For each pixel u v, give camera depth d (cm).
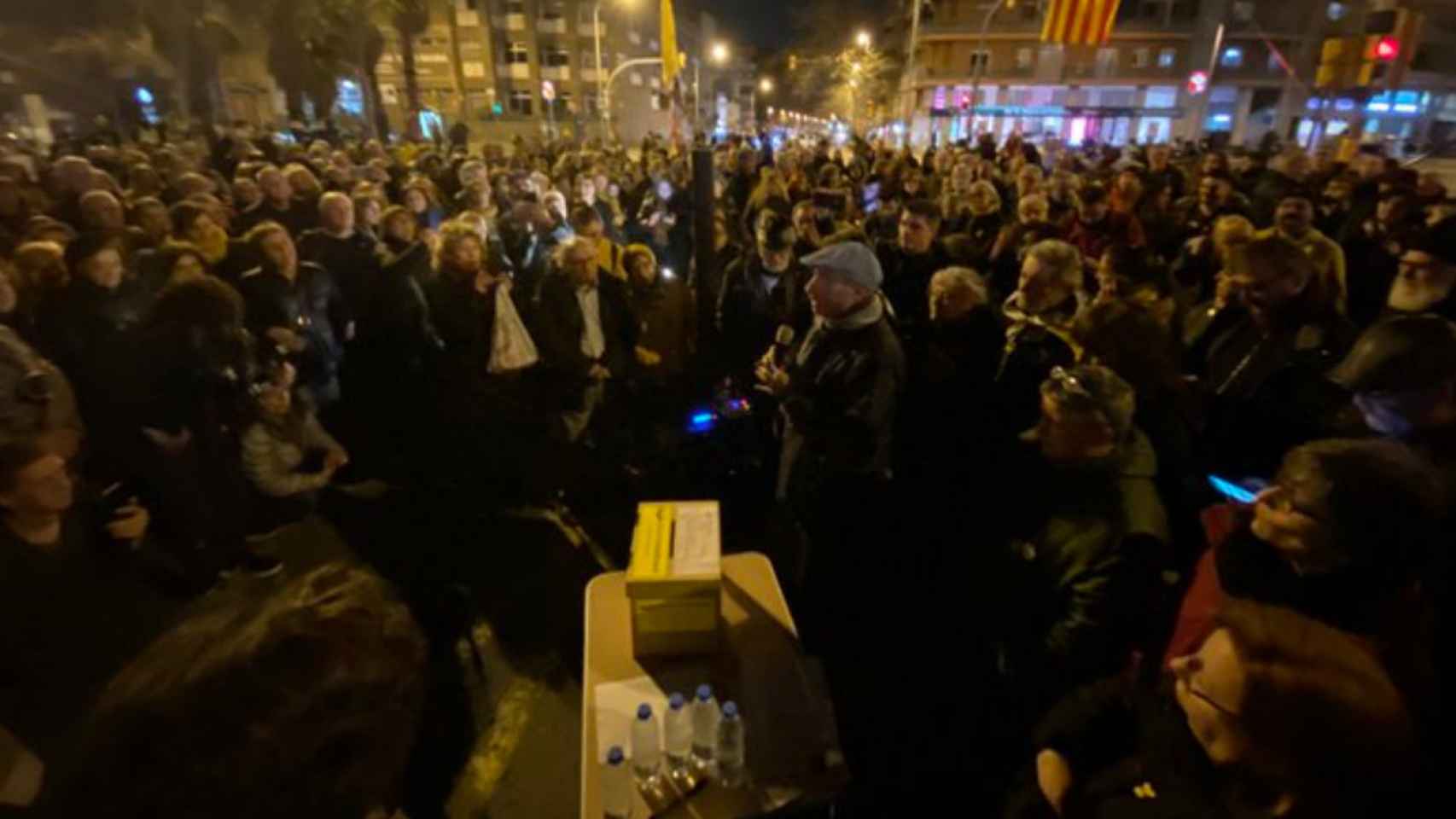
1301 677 86
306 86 2425
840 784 165
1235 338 278
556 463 463
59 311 304
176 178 630
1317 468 130
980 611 253
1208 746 95
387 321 452
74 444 198
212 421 286
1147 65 4147
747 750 172
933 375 325
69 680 173
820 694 188
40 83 2520
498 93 4984
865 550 325
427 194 662
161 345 271
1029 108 4241
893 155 1217
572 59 5091
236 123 1725
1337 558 125
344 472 451
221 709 63
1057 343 283
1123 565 181
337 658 68
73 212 511
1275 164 869
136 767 61
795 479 325
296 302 407
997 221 575
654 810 158
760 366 360
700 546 202
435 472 452
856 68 4166
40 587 172
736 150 1256
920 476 337
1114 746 147
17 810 94
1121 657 184
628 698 185
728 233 694
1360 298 438
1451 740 106
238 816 62
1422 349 165
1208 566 167
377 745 69
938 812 237
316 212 577
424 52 4750
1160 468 229
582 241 451
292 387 341
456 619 336
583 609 343
